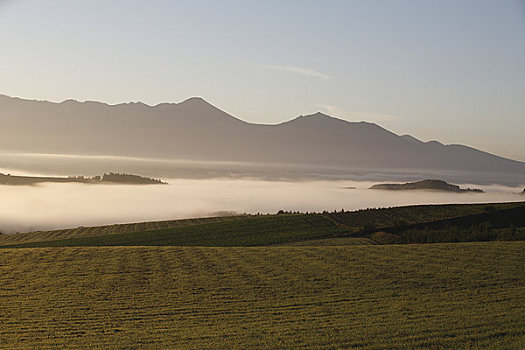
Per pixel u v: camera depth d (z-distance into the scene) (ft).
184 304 107.24
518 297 102.68
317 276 129.49
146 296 113.91
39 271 138.10
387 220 312.50
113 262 149.59
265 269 138.82
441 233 256.93
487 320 82.89
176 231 296.10
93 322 95.14
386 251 162.71
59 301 110.11
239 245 255.29
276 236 276.41
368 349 72.02
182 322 93.97
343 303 104.68
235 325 90.33
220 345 77.56
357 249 168.25
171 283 125.18
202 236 279.90
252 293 115.03
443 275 126.21
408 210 335.47
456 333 76.84
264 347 75.41
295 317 94.73
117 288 120.88
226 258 155.12
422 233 261.44
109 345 80.69
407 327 81.92
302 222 318.24
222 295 113.80
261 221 323.57
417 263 141.38
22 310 103.24
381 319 89.10
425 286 116.98
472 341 72.43
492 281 119.14
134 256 158.81
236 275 132.36
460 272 128.88
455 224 285.23
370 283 121.19
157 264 147.02
